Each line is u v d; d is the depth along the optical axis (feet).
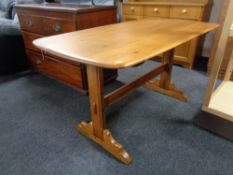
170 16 8.00
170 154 4.11
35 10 6.21
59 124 5.06
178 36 3.66
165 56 5.82
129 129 4.83
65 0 9.40
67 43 3.26
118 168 3.83
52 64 6.88
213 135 4.61
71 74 6.39
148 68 8.43
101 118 4.05
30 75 7.88
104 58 2.54
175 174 3.69
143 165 3.88
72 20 5.29
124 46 3.05
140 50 2.85
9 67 7.80
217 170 3.75
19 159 4.06
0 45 7.27
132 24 4.87
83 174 3.73
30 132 4.80
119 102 5.91
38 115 5.42
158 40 3.38
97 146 4.36
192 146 4.30
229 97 4.87
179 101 5.97
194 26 4.56
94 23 5.78
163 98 6.14
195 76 7.57
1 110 5.65
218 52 3.97
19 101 6.10
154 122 5.06
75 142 4.48
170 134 4.65
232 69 5.75
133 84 4.79
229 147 4.27
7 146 4.39
